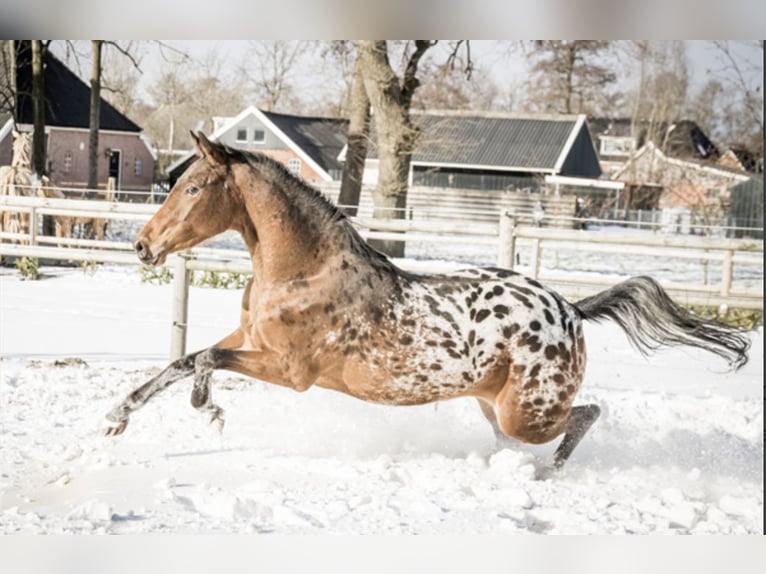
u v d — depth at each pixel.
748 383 9.45
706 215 39.41
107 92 46.03
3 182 19.84
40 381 8.25
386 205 25.17
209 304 14.09
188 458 6.09
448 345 5.58
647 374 9.77
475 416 7.50
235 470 5.86
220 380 8.66
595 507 5.34
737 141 46.75
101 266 18.91
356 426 7.06
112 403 7.50
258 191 5.55
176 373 5.56
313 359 5.57
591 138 48.22
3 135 35.03
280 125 47.78
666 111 47.16
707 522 5.21
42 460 5.98
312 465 5.91
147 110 55.38
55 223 20.20
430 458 6.27
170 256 9.13
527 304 5.68
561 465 6.00
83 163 40.84
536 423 5.74
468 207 40.97
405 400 5.72
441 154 43.22
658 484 6.00
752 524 5.22
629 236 10.93
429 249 28.09
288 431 6.87
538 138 44.53
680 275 22.98
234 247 24.31
